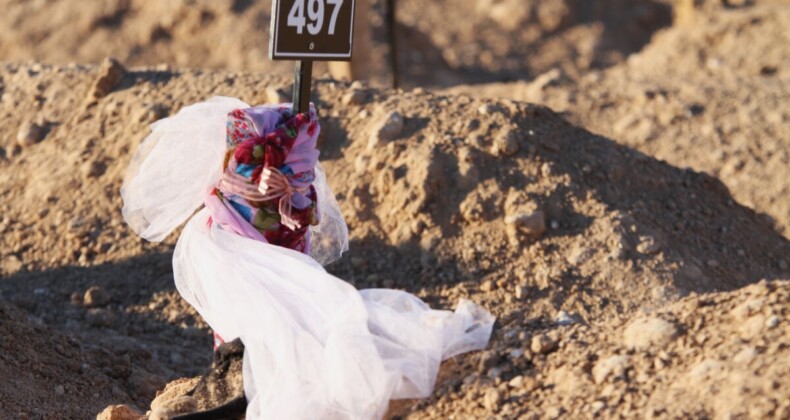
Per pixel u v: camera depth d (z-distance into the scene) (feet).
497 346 23.81
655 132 63.16
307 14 24.03
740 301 22.57
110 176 43.65
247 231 23.75
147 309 38.37
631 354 21.94
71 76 49.80
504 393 21.98
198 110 24.22
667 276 35.96
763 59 86.63
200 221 24.29
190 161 24.02
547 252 36.88
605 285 35.70
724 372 20.08
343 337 22.45
